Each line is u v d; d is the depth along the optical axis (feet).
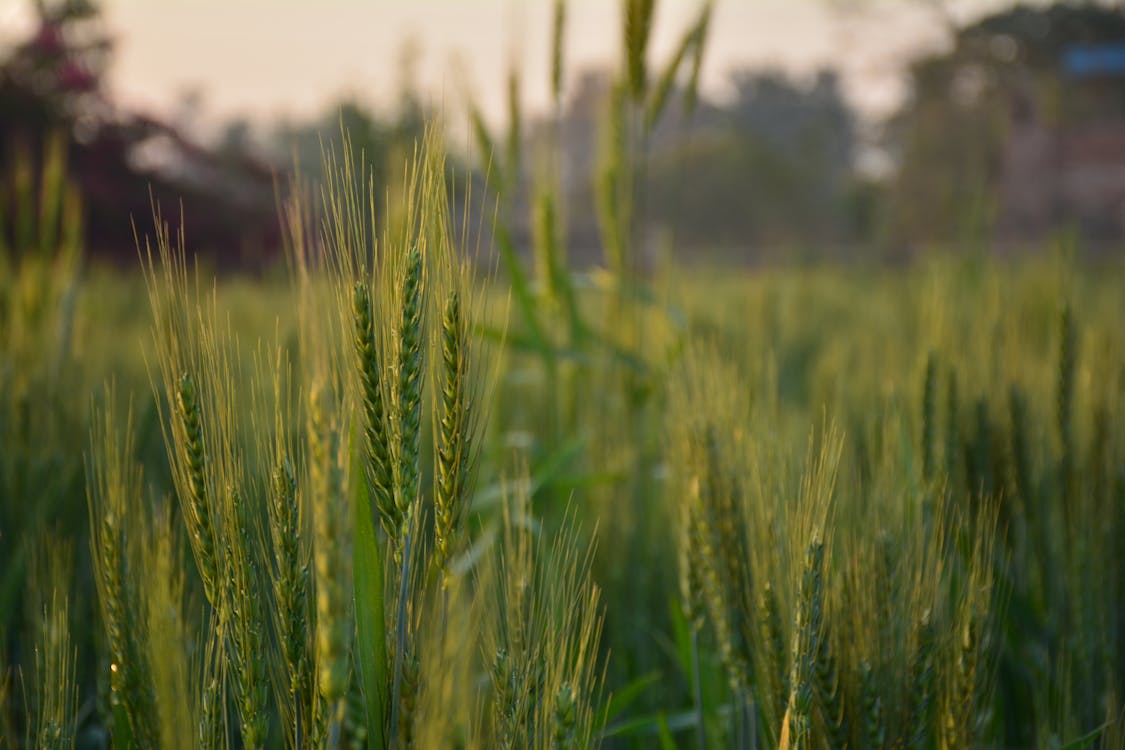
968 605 4.78
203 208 58.29
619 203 9.69
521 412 11.46
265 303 14.03
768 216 177.99
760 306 15.10
